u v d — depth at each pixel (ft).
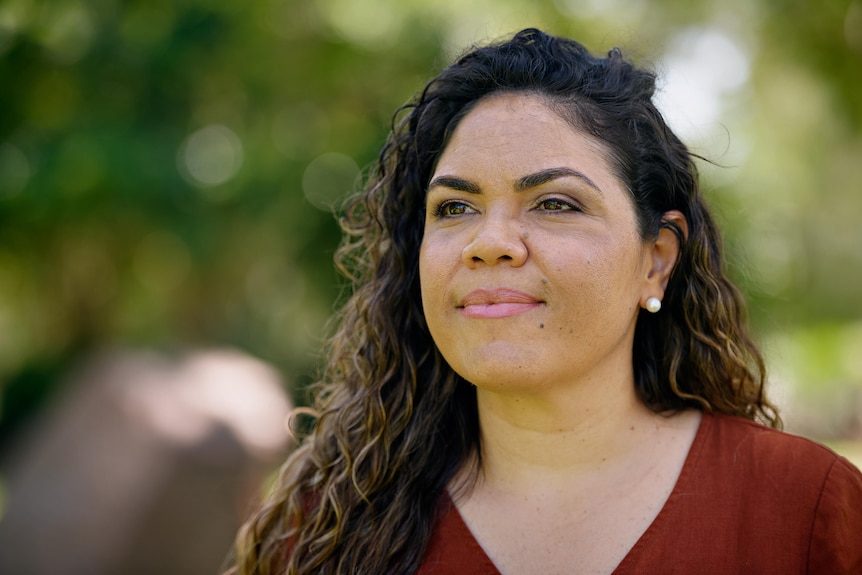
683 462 6.47
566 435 6.44
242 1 22.03
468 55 6.91
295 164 22.02
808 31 22.48
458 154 6.35
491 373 5.98
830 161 25.79
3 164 21.36
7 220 21.86
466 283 6.07
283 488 7.59
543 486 6.49
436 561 6.52
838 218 28.27
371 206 7.76
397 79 22.88
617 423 6.52
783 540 6.05
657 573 6.03
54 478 14.32
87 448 14.19
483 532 6.49
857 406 34.30
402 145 7.51
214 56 22.06
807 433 33.71
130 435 13.88
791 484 6.22
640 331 7.15
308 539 7.04
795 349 32.07
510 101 6.44
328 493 7.08
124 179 20.56
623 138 6.48
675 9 23.88
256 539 7.48
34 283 26.00
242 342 25.04
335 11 22.66
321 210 22.07
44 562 13.53
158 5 22.03
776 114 24.75
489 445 6.73
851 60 22.09
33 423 23.13
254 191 21.77
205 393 14.44
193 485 13.47
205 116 22.77
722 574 5.98
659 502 6.30
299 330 24.93
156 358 15.61
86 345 25.93
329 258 22.54
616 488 6.39
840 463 6.34
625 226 6.29
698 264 7.06
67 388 20.67
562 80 6.49
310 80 23.12
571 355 6.04
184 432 13.65
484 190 6.17
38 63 22.27
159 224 21.48
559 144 6.20
